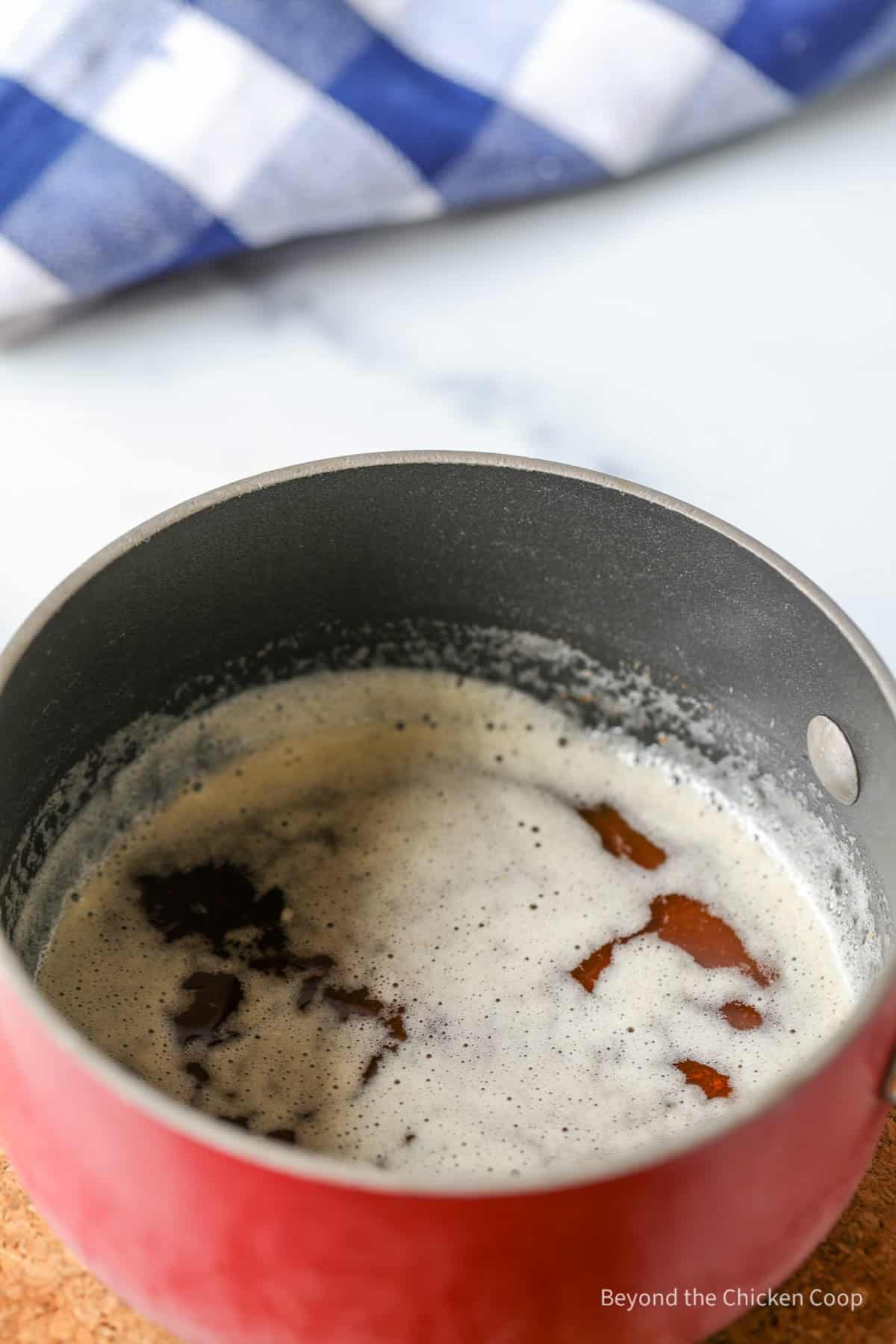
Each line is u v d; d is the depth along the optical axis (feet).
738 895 1.83
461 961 1.77
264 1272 1.39
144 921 1.80
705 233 2.32
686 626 1.80
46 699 1.70
